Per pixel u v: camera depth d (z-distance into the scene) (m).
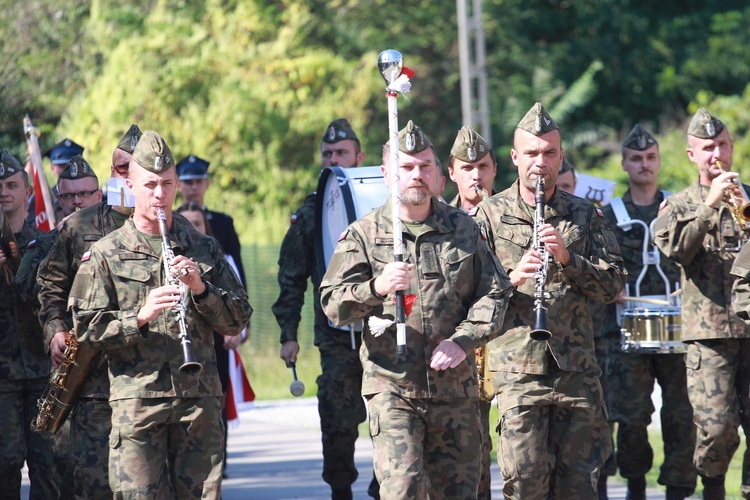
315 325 21.84
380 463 15.43
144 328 16.11
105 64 69.56
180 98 70.81
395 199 15.45
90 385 17.16
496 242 17.39
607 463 22.94
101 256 16.34
